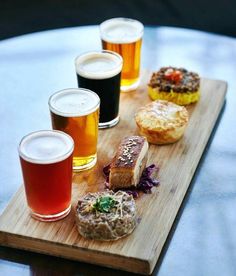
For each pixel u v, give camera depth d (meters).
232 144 1.72
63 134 1.41
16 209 1.44
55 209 1.39
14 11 3.80
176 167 1.59
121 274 1.31
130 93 1.94
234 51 2.15
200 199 1.50
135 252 1.30
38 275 1.30
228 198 1.50
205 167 1.62
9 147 1.68
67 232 1.37
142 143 1.56
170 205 1.45
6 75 2.01
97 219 1.33
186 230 1.40
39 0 3.91
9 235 1.37
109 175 1.52
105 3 3.88
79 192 1.50
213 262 1.31
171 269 1.30
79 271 1.31
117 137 1.73
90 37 2.22
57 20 3.71
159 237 1.34
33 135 1.40
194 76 1.92
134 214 1.35
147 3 3.88
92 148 1.57
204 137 1.71
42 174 1.33
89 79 1.70
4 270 1.31
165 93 1.85
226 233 1.39
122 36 1.87
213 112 1.83
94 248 1.31
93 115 1.53
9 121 1.79
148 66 2.07
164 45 2.18
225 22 3.71
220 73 2.04
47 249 1.35
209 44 2.19
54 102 1.56
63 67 2.05
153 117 1.70
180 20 3.72
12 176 1.58
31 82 1.97
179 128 1.67
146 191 1.49
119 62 1.73
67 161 1.35
